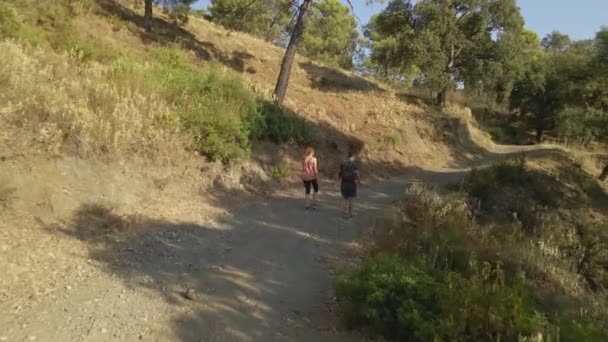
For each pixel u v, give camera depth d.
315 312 5.69
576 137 35.53
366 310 5.11
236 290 6.03
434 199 11.19
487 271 6.46
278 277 6.66
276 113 14.52
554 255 9.41
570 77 25.00
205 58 21.70
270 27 21.41
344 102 22.64
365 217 10.75
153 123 10.25
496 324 4.57
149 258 6.67
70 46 13.01
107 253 6.58
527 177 18.20
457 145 25.97
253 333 5.04
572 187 19.59
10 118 7.69
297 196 12.09
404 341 4.89
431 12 30.72
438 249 7.28
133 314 5.09
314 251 8.01
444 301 4.80
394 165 18.50
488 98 47.31
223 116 11.63
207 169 10.84
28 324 4.63
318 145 15.72
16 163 7.25
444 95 32.81
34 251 6.09
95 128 8.85
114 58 14.12
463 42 31.38
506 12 31.88
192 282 6.09
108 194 8.31
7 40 9.88
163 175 9.75
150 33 21.03
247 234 8.42
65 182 7.80
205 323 5.11
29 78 8.62
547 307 6.71
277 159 13.35
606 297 8.00
